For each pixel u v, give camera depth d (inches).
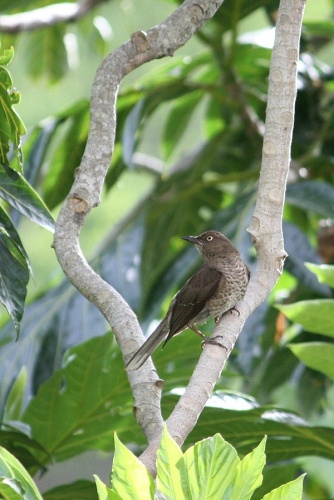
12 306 251.1
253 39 493.4
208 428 321.7
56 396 334.0
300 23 257.8
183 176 559.2
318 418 547.2
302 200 455.5
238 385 564.7
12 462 195.0
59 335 440.1
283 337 537.6
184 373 336.8
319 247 500.1
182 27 263.3
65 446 346.3
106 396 332.8
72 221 245.4
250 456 185.6
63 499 319.9
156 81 514.0
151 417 217.8
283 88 256.7
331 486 486.3
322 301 296.7
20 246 254.1
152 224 556.1
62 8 599.8
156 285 469.7
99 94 254.1
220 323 246.2
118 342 230.4
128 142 469.4
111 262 472.1
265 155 258.5
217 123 601.0
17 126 263.9
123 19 850.8
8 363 434.6
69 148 519.5
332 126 519.8
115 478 179.0
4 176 259.3
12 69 892.6
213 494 183.2
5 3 559.5
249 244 441.4
